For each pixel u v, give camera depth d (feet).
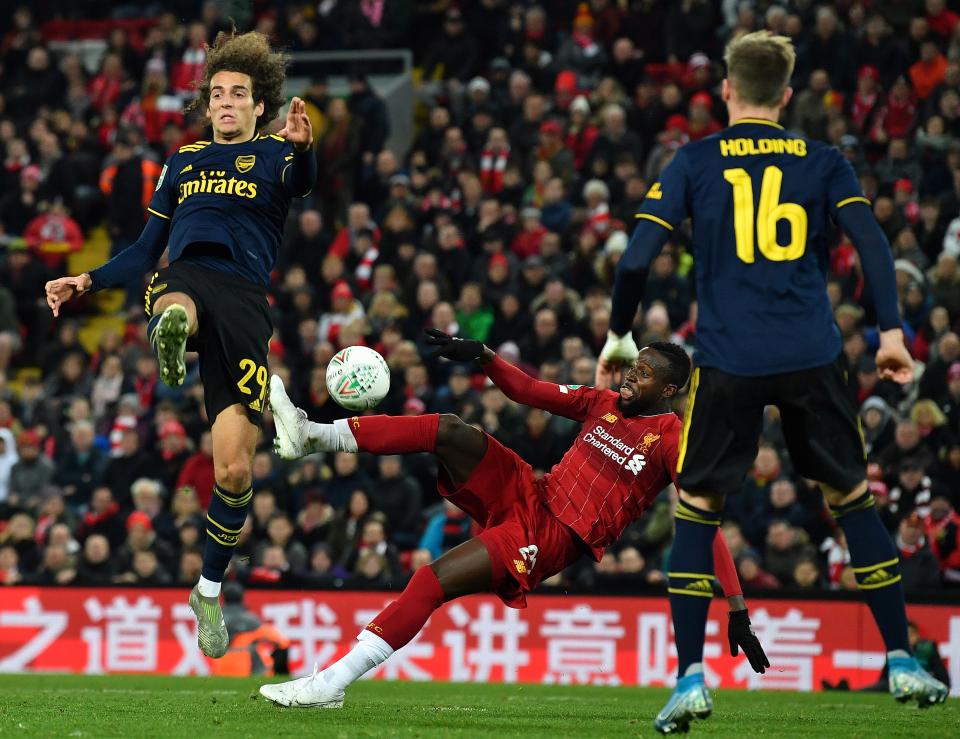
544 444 145.89
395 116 223.92
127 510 156.97
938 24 192.95
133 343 180.55
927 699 54.85
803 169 54.95
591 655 123.95
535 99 196.75
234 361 67.00
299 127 66.33
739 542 128.36
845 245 167.32
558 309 163.94
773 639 121.29
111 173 196.03
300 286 175.83
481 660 125.39
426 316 171.94
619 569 133.18
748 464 54.90
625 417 68.44
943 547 130.93
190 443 160.15
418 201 192.75
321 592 128.36
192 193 68.85
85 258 210.38
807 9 196.65
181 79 217.97
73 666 131.23
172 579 140.87
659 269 163.43
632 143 187.42
